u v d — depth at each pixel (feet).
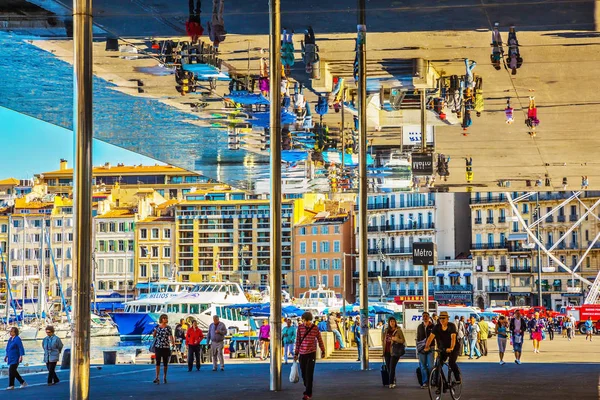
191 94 187.83
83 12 102.17
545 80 173.47
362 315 186.39
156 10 138.41
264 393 134.31
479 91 177.99
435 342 131.75
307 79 167.73
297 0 133.39
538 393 131.95
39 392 146.72
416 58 161.68
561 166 262.67
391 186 279.28
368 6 135.13
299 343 122.83
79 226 100.73
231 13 139.74
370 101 185.68
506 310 589.73
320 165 244.01
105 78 178.29
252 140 236.63
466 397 125.39
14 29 148.56
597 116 201.05
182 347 274.16
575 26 142.61
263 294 638.53
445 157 248.73
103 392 140.67
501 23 142.00
